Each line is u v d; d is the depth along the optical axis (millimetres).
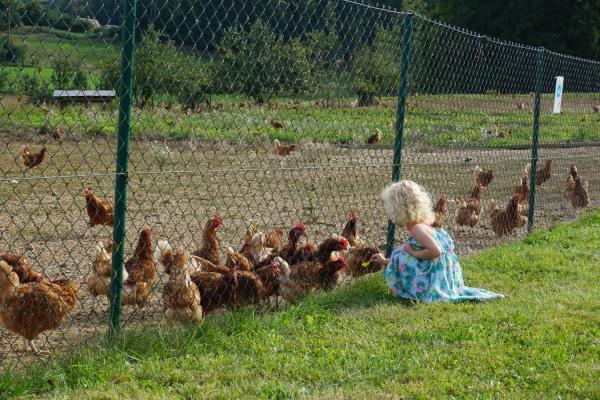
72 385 4922
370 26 6543
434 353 5285
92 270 5863
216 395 4852
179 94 5938
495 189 11289
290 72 6105
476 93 8008
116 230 5195
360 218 8719
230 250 6270
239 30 5895
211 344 5320
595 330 5562
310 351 5293
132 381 4922
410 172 11977
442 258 6098
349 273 6680
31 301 5207
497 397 4875
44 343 5512
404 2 21406
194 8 5465
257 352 5266
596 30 37250
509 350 5316
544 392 4922
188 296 5523
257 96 6246
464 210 8336
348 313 5812
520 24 38812
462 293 6180
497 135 16281
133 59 5086
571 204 10008
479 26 40719
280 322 5617
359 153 13234
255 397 4848
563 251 7410
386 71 6773
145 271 5840
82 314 5941
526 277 6680
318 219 8578
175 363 5125
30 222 8008
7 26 4699
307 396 4848
